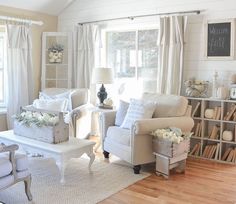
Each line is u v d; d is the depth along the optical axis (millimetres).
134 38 5746
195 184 3602
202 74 4953
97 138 5848
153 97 4602
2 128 5758
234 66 4684
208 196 3256
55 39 6371
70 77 6305
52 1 6074
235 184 3621
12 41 5621
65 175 3791
